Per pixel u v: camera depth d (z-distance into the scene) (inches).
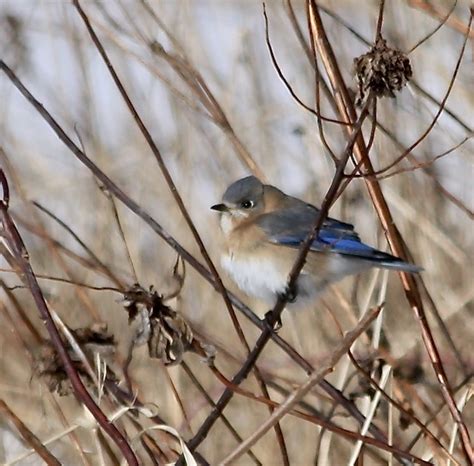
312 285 420.2
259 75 534.0
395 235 361.4
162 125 550.3
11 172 426.6
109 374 332.5
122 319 497.7
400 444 417.7
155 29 498.9
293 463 471.8
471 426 424.8
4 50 541.0
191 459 300.7
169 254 539.2
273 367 492.1
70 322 472.4
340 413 384.5
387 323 478.3
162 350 311.3
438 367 341.7
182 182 544.1
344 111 346.0
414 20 499.2
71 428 319.6
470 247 526.3
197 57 526.6
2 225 288.5
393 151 486.0
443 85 499.8
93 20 429.1
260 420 489.4
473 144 502.9
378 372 374.0
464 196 526.0
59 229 526.3
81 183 544.7
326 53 349.1
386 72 282.2
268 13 528.7
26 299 466.9
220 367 502.0
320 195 514.3
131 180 551.8
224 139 533.0
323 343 490.3
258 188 445.1
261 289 432.8
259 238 428.8
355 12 498.9
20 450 423.8
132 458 278.5
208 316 528.4
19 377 459.2
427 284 499.5
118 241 524.1
